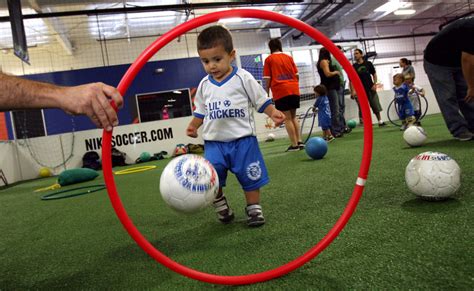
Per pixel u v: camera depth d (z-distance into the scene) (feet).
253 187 4.94
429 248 3.22
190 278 3.31
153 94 32.55
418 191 4.70
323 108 16.84
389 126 22.65
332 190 6.28
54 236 5.82
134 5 33.04
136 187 10.96
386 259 3.13
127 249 4.53
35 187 16.87
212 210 6.18
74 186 14.71
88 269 3.95
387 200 5.07
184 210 3.70
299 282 2.93
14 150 23.77
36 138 25.00
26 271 4.18
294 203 5.74
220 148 5.10
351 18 43.50
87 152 25.57
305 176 8.14
